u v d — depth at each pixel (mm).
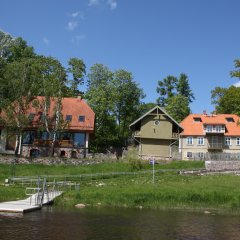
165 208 39219
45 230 25094
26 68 70875
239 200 41719
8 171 59500
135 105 99125
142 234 25141
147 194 42594
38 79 71312
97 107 90562
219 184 50062
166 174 60188
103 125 92250
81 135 75750
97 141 92250
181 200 41656
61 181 54688
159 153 77688
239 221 31844
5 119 67625
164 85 121750
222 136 91125
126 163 65750
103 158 71188
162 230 26688
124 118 99375
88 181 54906
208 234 25828
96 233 24938
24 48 93812
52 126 72938
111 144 94750
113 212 35031
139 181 53812
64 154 74375
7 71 70562
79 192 44094
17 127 67500
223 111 104312
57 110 70688
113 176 58719
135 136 78062
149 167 65312
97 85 94000
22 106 68688
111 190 45188
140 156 77500
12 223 27031
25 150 73875
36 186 50750
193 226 28688
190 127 93125
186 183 51312
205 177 57594
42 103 71375
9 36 95375
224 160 71500
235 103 99875
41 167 63156
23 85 69188
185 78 120875
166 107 109875
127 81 95312
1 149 73438
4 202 36812
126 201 41156
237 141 90875
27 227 25812
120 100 95938
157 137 77625
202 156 80875
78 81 93375
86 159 67312
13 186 49438
